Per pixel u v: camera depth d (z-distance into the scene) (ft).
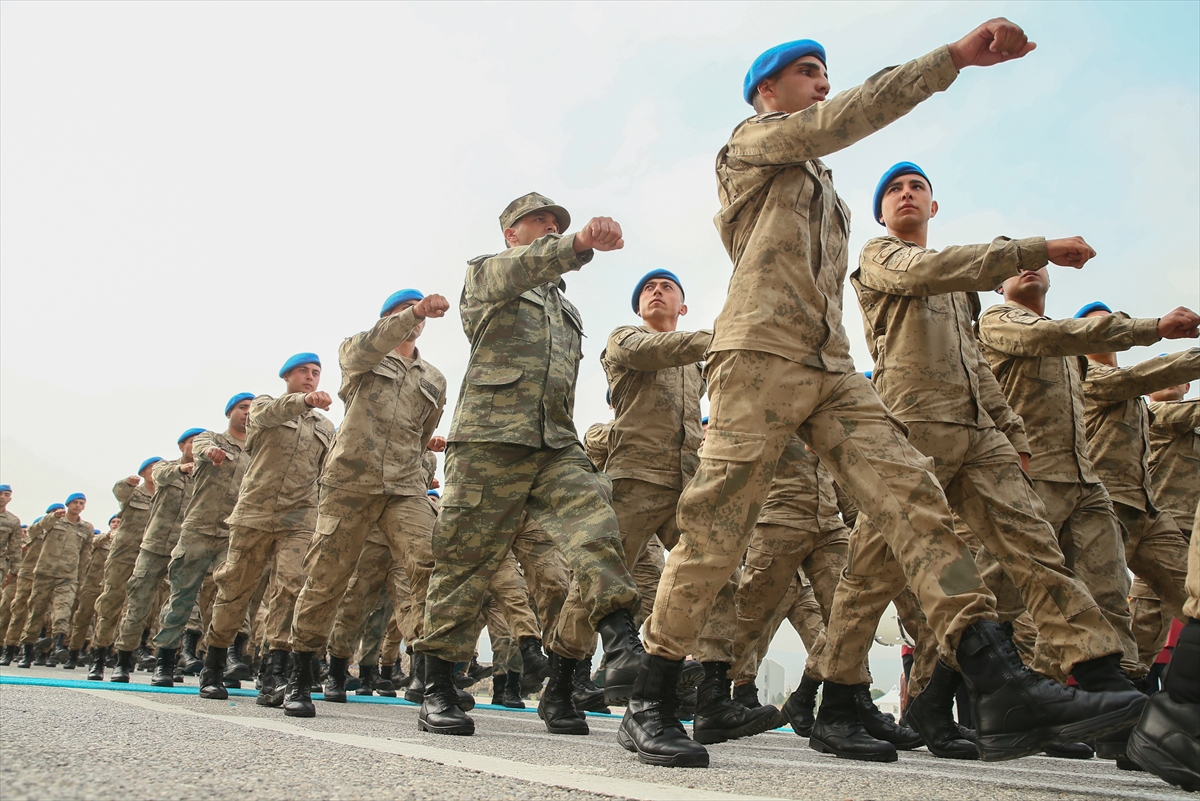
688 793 6.11
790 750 13.21
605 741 12.78
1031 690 7.62
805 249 9.17
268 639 21.09
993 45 7.39
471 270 13.16
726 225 9.91
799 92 10.19
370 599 29.68
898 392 12.03
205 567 26.58
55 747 6.90
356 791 5.52
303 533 22.22
